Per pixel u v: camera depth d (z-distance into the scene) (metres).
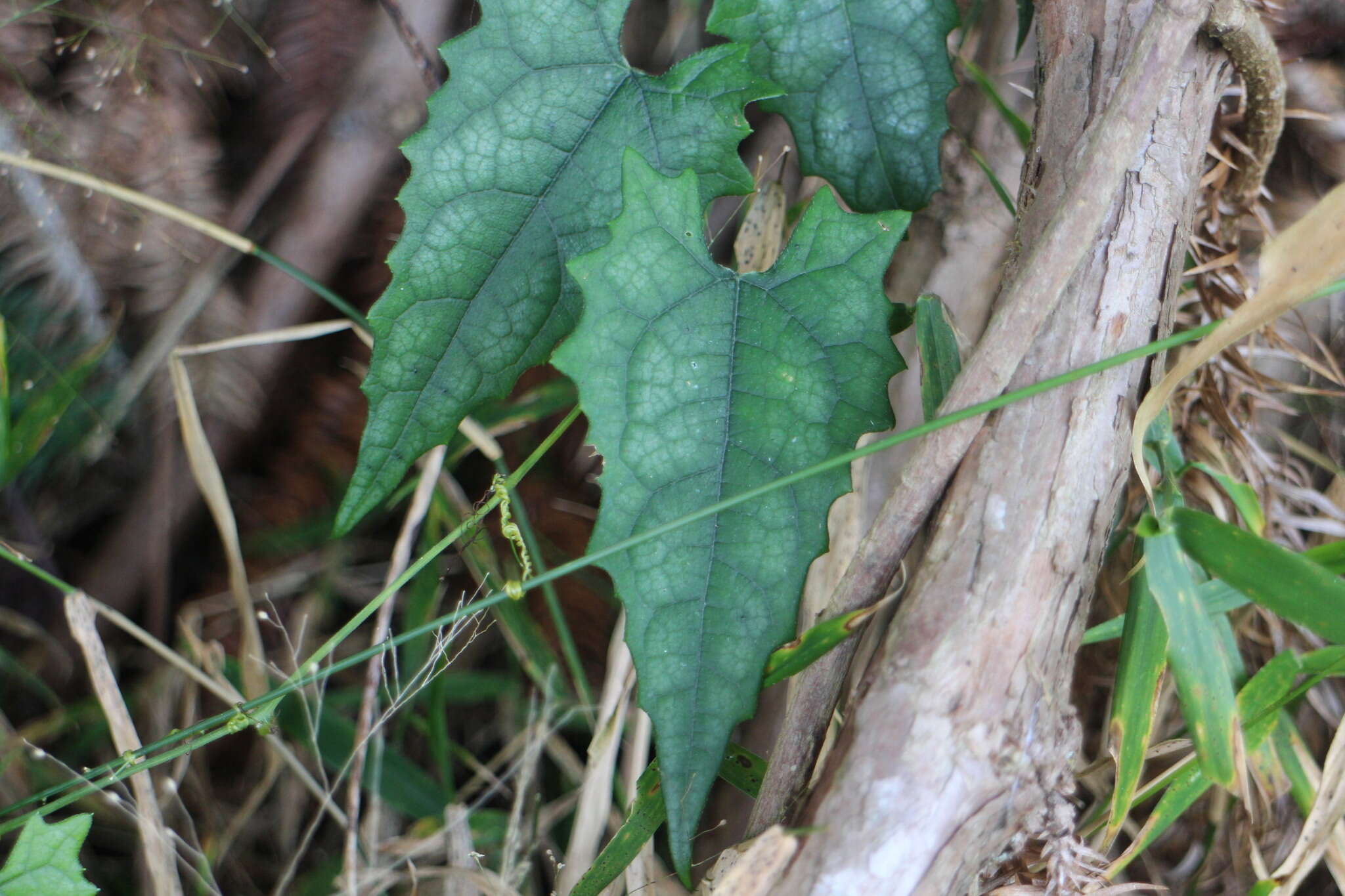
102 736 0.70
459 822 0.67
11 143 0.68
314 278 0.72
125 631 0.72
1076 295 0.61
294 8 0.70
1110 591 0.70
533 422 0.74
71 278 0.70
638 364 0.61
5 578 0.71
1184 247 0.62
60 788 0.64
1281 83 0.64
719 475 0.61
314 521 0.73
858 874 0.58
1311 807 0.65
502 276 0.63
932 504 0.60
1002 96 0.70
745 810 0.68
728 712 0.60
